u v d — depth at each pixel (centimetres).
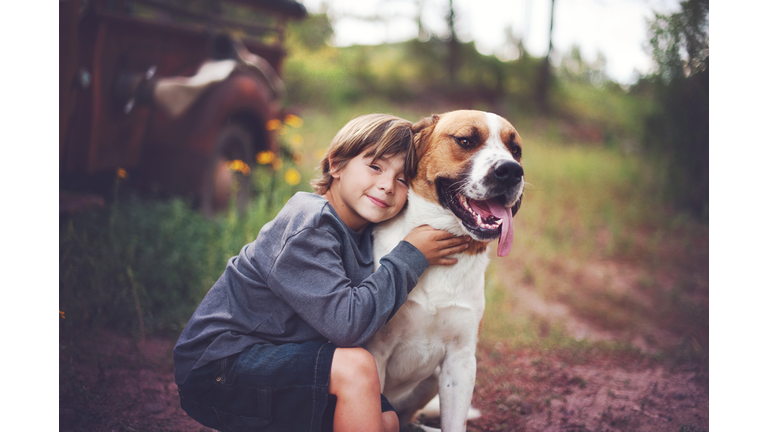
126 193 430
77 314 297
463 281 214
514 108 1591
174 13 453
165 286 343
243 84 474
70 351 270
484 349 352
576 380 316
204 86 413
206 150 443
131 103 365
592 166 940
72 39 305
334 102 1425
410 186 220
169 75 422
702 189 750
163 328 315
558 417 275
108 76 358
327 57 1806
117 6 375
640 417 278
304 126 1043
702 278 535
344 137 203
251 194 517
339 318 172
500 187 204
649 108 867
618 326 423
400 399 248
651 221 707
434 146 218
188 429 234
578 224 686
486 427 263
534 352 352
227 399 180
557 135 1355
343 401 171
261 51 571
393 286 184
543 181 840
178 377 191
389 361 219
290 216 185
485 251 224
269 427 179
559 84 1769
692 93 755
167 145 432
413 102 1576
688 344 378
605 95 1717
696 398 302
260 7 577
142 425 231
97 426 225
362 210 201
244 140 503
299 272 176
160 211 405
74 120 338
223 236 391
